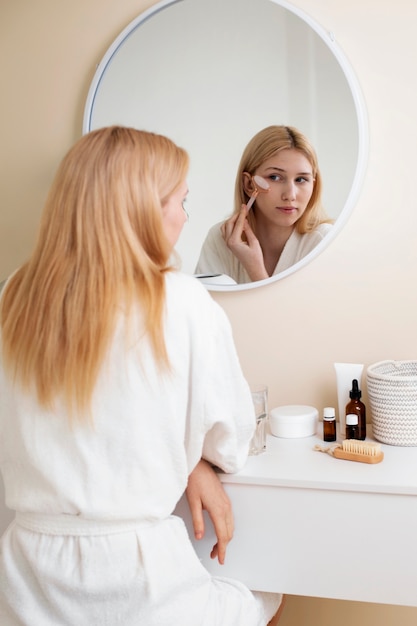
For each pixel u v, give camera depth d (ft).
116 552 3.67
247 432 4.34
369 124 5.32
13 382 3.81
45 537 3.77
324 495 4.38
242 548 4.56
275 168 5.48
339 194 5.35
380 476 4.38
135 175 3.79
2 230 6.07
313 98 5.34
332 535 4.40
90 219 3.69
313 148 5.38
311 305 5.58
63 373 3.67
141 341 3.67
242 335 5.75
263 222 5.56
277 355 5.70
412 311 5.39
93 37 5.82
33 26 5.93
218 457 4.31
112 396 3.66
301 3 5.38
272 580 4.53
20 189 6.02
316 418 5.35
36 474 3.75
